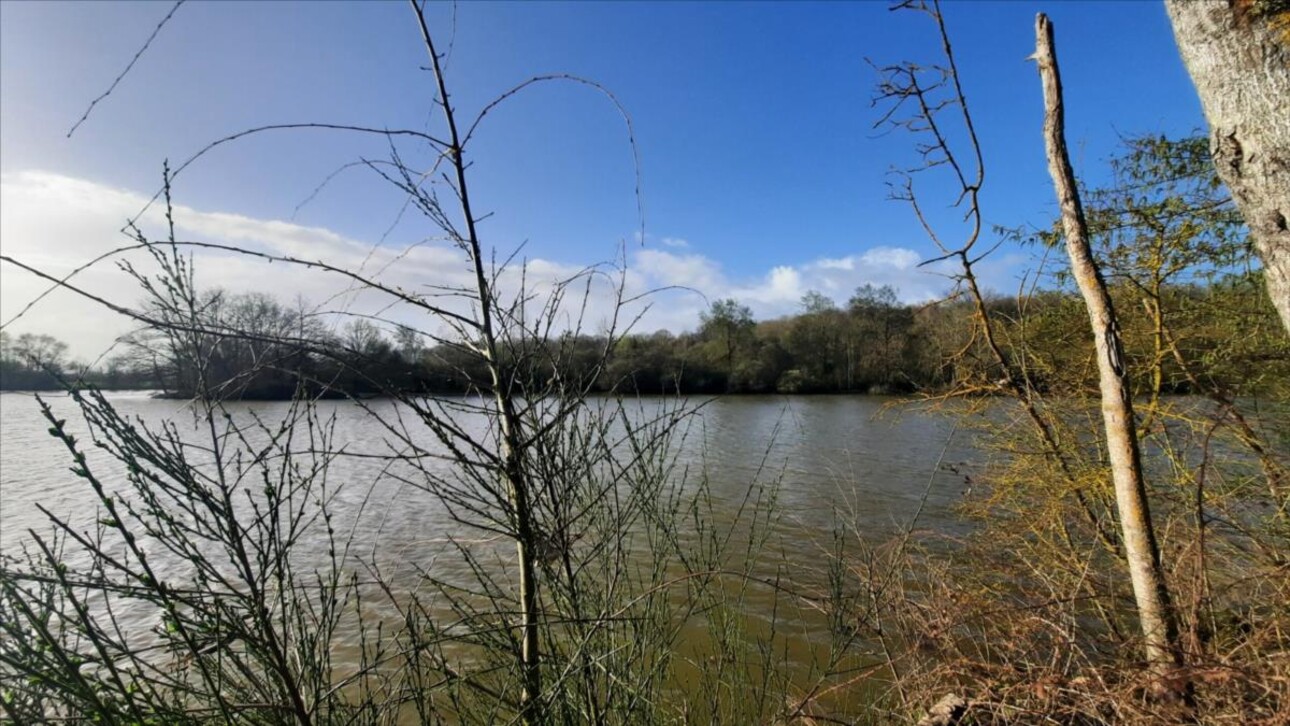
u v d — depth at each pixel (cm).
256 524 190
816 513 1029
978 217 389
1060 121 309
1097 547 510
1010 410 532
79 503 1128
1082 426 541
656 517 307
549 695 225
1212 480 492
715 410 2172
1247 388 518
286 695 193
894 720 356
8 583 157
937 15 340
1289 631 288
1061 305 550
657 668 307
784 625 589
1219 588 338
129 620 520
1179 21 199
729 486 1247
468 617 228
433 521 1019
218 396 184
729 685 384
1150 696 266
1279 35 173
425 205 219
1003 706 268
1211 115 192
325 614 219
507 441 226
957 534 761
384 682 227
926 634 337
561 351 249
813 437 1878
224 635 187
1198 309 530
